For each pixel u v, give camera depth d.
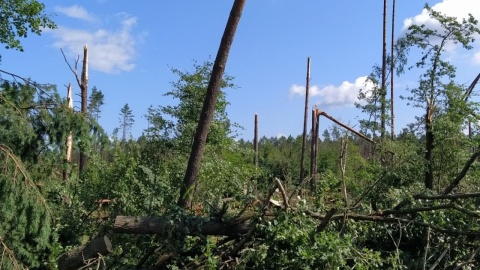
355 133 12.15
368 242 6.30
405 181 7.64
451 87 11.48
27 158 6.91
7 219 6.03
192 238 5.91
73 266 5.89
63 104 7.28
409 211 5.95
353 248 5.46
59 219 7.19
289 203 5.78
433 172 10.12
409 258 6.03
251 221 5.69
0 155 6.17
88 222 7.84
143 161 9.36
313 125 17.22
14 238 6.23
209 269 5.35
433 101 11.52
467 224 6.18
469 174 8.93
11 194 6.01
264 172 12.40
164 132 13.63
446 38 13.34
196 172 9.11
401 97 13.16
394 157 9.50
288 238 5.28
